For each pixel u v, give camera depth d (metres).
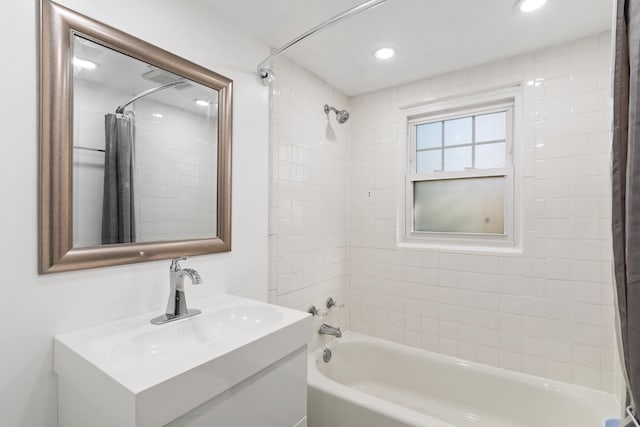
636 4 0.76
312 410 1.76
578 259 1.79
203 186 1.47
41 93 0.98
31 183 0.97
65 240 1.03
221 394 0.95
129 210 1.21
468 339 2.12
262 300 1.78
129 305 1.21
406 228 2.44
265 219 1.80
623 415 1.06
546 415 1.79
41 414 1.00
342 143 2.53
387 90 2.45
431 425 1.42
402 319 2.37
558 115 1.84
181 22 1.38
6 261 0.93
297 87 2.07
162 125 1.31
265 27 1.66
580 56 1.78
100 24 1.11
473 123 2.22
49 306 1.01
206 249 1.46
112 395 0.79
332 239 2.42
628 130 0.79
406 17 1.58
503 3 1.48
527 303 1.93
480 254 2.07
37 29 0.98
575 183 1.79
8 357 0.94
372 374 2.34
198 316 1.27
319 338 2.26
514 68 1.97
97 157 1.12
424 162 2.40
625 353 0.80
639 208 0.73
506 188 2.07
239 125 1.64
